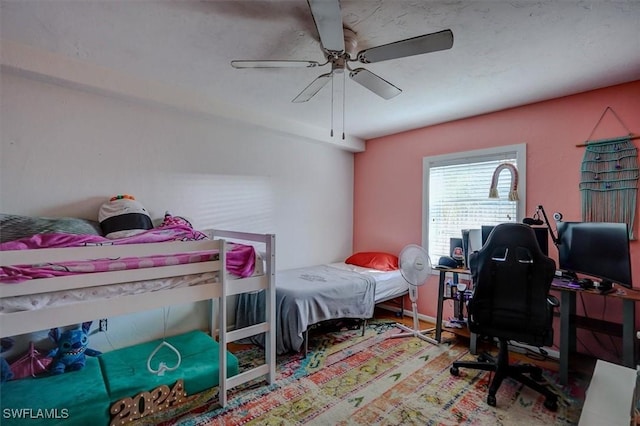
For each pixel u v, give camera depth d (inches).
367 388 86.6
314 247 159.6
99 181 96.1
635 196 94.3
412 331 127.6
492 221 126.3
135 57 84.0
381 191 166.7
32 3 61.6
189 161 115.4
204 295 75.5
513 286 80.0
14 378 72.7
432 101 114.1
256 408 77.0
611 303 99.5
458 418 74.2
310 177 157.1
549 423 72.4
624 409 59.4
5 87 81.1
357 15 65.4
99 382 72.1
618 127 97.6
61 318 57.2
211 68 90.4
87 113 93.8
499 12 64.1
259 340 111.7
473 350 108.5
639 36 71.6
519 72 91.0
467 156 132.6
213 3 61.7
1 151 81.0
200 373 77.6
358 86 101.4
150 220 97.5
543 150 112.4
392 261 152.7
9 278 52.6
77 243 70.0
